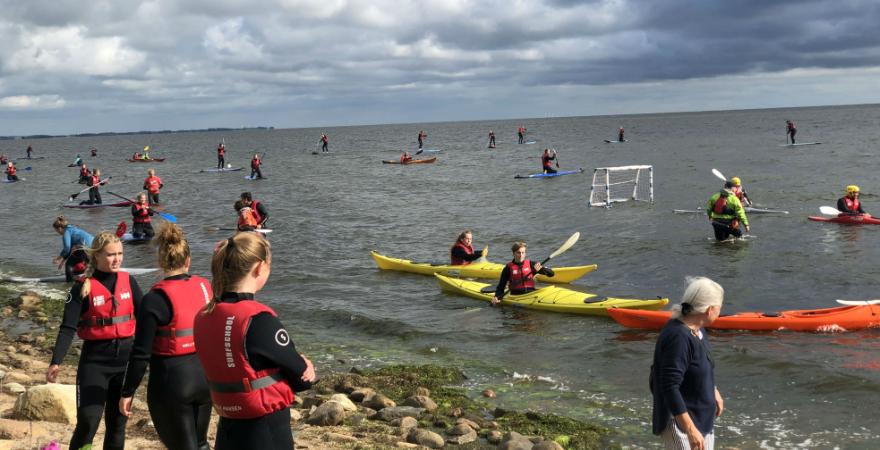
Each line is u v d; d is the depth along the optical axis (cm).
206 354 306
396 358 1020
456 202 2956
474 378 913
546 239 2017
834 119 13250
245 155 8312
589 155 5797
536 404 809
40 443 516
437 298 1380
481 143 9119
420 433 664
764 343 1002
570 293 1260
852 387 823
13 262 1886
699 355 389
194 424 402
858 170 3572
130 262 1823
